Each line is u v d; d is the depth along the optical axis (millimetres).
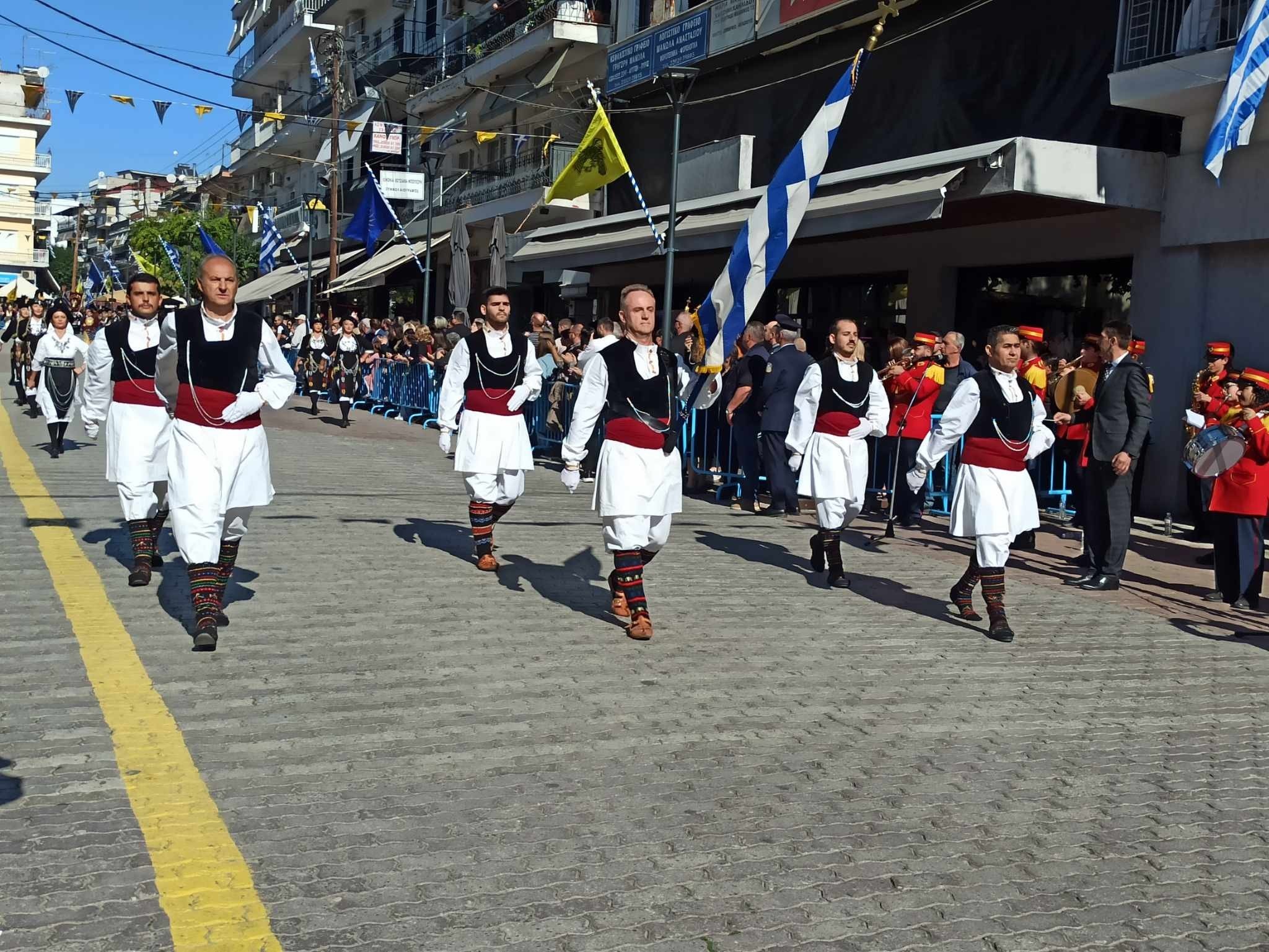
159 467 7488
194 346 6074
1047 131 14344
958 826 4453
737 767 4914
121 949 3287
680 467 7055
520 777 4676
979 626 7672
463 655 6277
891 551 10164
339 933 3434
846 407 8469
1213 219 12211
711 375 9961
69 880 3650
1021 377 7477
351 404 18969
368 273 29016
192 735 4934
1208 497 10031
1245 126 10859
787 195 10117
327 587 7641
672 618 7367
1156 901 3936
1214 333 12461
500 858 3965
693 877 3912
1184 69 11703
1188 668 6914
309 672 5848
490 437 8383
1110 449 8945
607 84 24375
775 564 9297
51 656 5855
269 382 6316
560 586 8070
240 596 7250
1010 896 3914
